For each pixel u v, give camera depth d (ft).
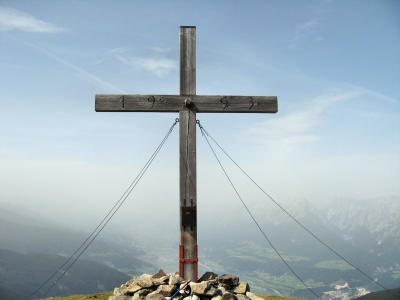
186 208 49.44
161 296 45.62
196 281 48.75
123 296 47.88
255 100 52.16
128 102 50.98
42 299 94.43
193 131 51.29
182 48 52.54
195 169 50.55
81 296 96.84
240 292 48.88
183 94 51.80
